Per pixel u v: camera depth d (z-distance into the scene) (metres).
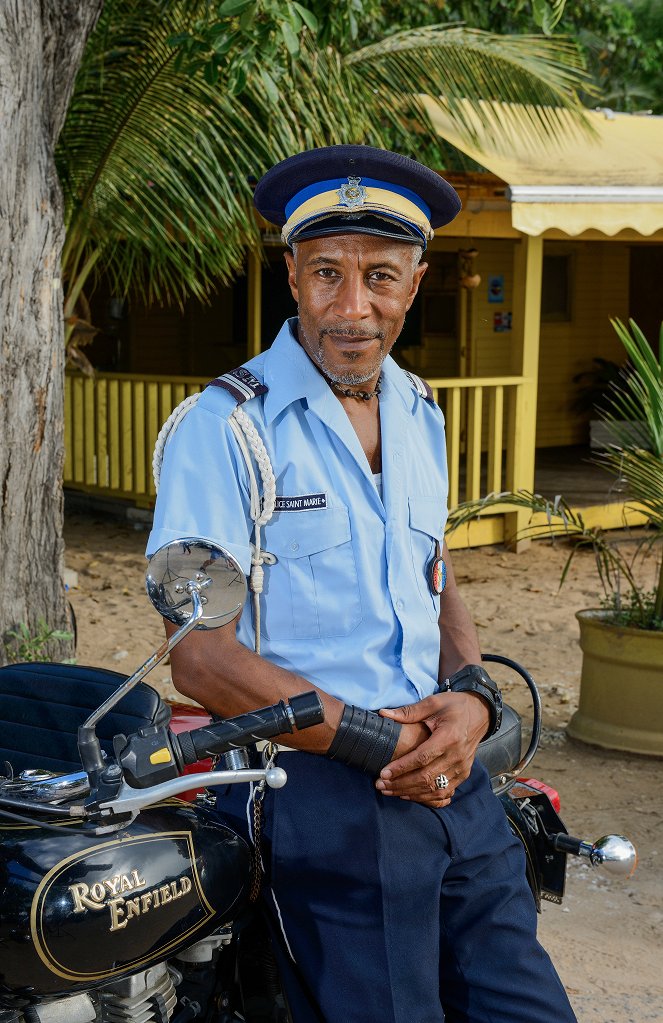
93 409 10.65
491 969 2.02
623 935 3.75
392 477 2.00
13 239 3.93
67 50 4.05
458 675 2.06
